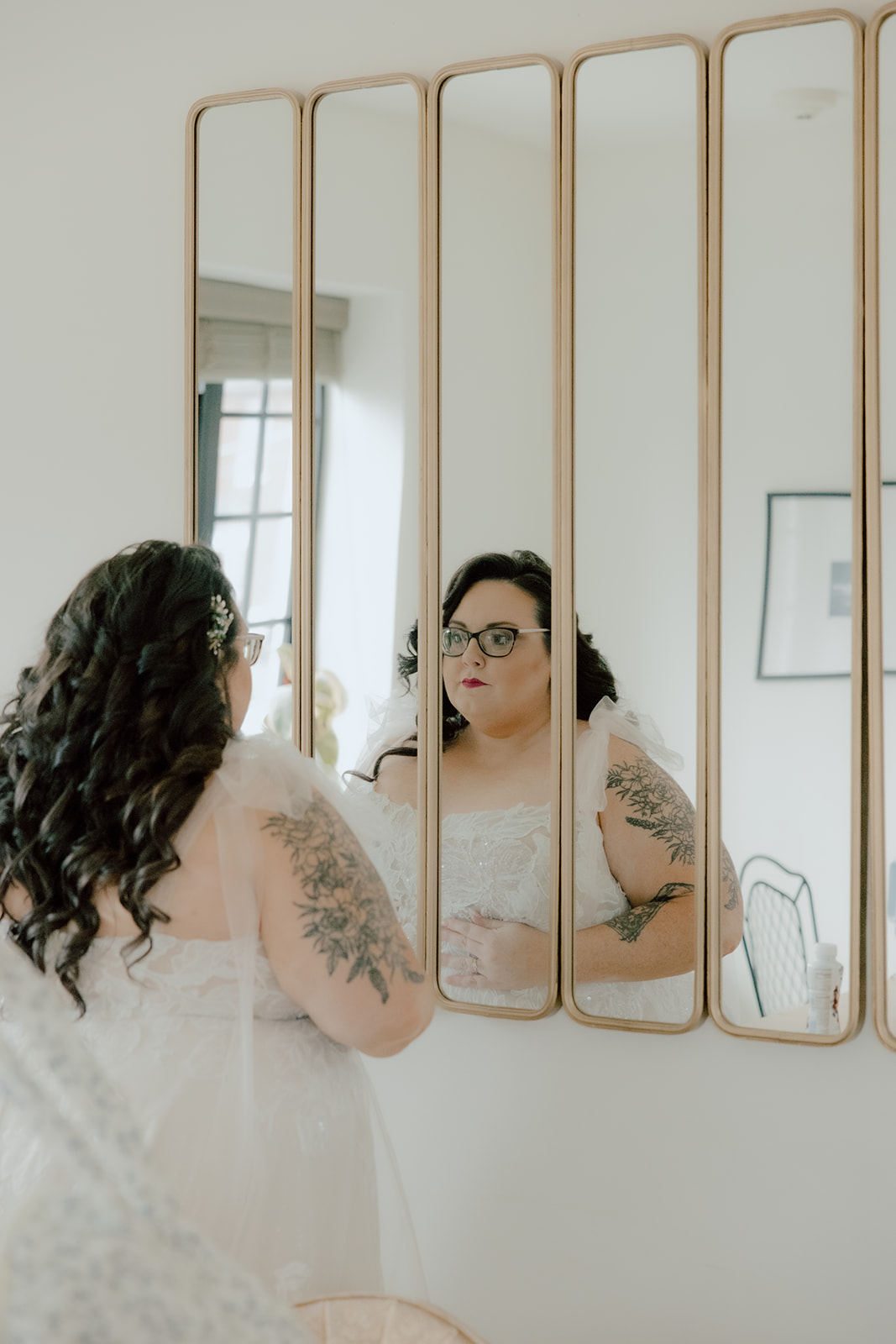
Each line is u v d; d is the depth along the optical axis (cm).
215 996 121
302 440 163
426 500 158
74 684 120
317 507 164
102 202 174
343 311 161
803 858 144
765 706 145
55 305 177
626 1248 158
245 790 119
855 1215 149
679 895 149
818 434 142
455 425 157
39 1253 67
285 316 164
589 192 149
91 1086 72
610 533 150
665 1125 156
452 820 159
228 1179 118
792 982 145
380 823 163
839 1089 148
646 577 149
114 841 116
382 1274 135
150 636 121
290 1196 121
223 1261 72
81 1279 66
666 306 147
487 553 156
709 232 144
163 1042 120
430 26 158
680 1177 156
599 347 150
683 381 146
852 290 140
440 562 158
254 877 118
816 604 143
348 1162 128
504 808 157
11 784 123
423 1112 167
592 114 149
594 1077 158
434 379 157
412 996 123
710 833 147
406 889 162
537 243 152
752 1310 154
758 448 144
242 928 117
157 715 119
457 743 159
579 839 153
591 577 151
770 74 141
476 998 159
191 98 169
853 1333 150
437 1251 167
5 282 179
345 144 160
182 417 172
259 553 167
